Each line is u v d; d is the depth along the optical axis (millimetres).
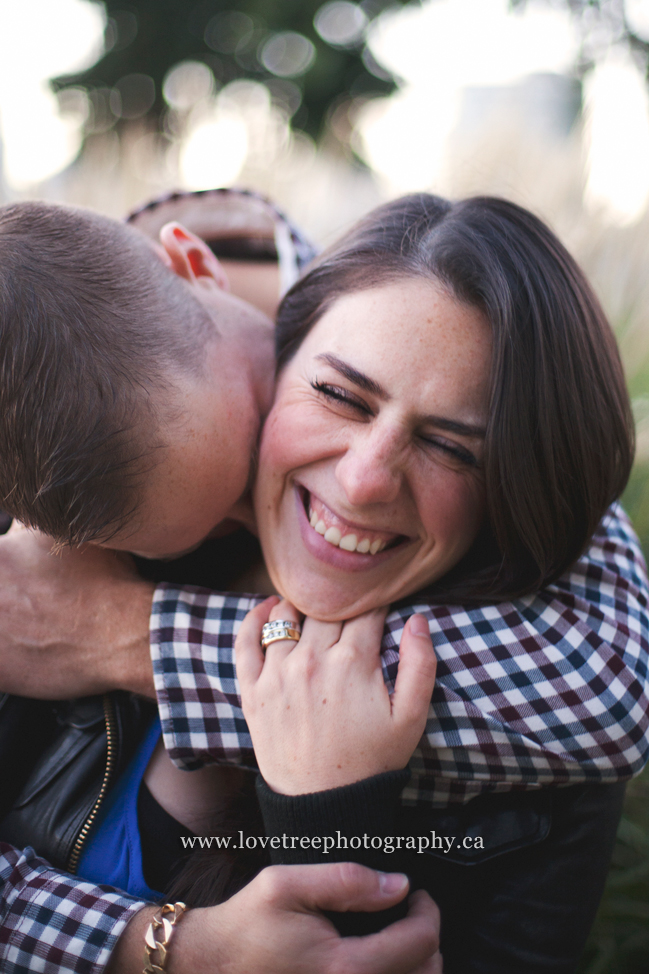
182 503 910
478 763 895
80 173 3172
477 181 2779
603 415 952
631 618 1004
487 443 884
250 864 954
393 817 856
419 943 828
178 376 885
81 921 881
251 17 8445
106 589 1017
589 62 6055
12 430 828
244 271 1551
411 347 861
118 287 878
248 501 1075
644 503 1925
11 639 998
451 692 893
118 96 8297
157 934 859
